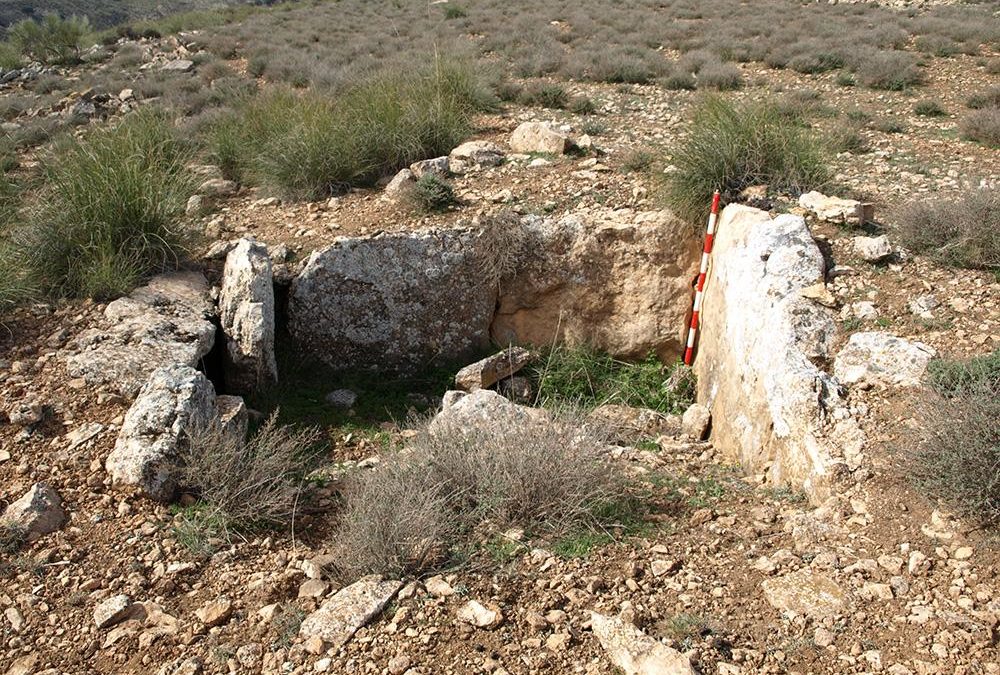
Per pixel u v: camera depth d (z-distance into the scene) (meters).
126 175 6.96
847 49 16.38
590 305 7.82
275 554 4.38
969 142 10.39
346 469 5.48
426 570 4.05
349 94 11.12
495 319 7.84
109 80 17.23
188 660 3.57
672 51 18.42
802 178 7.62
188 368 5.21
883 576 3.81
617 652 3.36
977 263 6.17
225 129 10.43
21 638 3.75
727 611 3.69
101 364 5.58
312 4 31.58
